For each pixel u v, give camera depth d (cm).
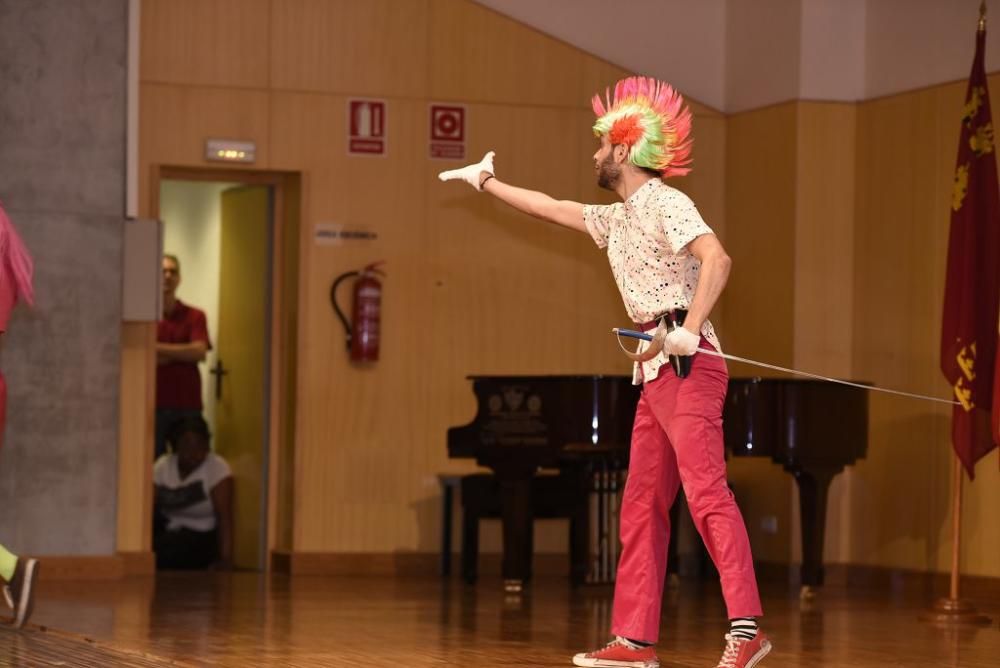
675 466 550
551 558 1070
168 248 1277
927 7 984
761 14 1068
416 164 1053
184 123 1010
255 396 1082
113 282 930
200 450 1115
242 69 1021
